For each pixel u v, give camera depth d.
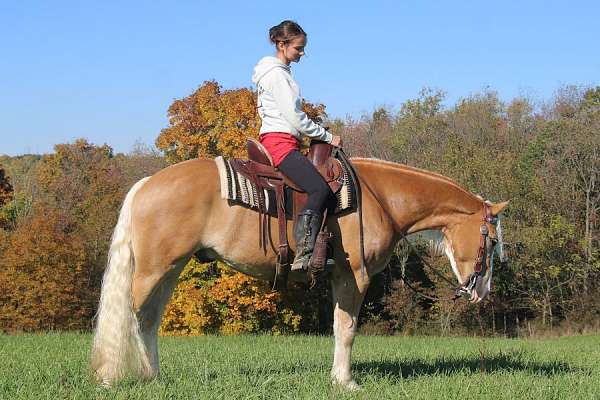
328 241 5.88
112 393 5.23
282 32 6.04
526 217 29.73
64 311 29.20
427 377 6.69
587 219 29.42
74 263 29.70
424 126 40.56
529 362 8.82
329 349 11.99
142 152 54.12
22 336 14.73
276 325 27.25
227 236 5.84
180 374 6.64
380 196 6.39
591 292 29.28
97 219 36.66
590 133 30.78
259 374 6.77
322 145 6.12
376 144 40.53
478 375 6.80
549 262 29.09
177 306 26.20
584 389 6.37
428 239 6.85
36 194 47.25
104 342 5.61
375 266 6.27
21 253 29.00
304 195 5.93
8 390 5.55
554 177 30.22
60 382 5.63
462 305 28.59
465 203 6.68
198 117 29.67
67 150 48.66
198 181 5.78
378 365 8.05
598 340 21.42
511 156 31.38
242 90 28.69
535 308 29.62
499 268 28.78
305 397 5.34
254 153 6.01
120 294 5.67
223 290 25.41
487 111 41.81
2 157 63.56
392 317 31.22
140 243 5.71
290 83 5.97
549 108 40.12
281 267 5.95
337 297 6.19
